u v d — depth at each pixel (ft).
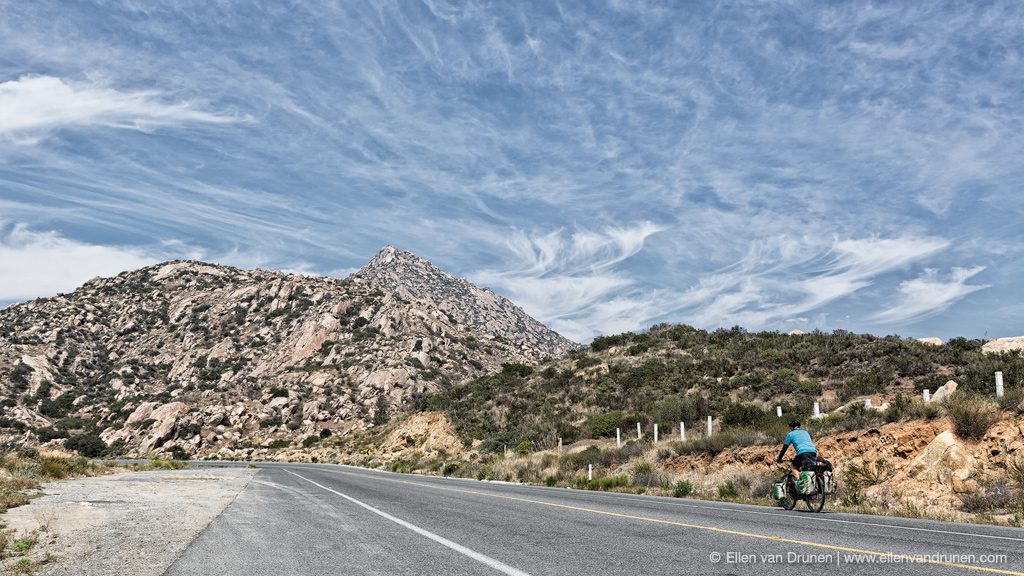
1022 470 44.78
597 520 37.55
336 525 36.37
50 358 402.31
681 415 127.54
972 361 119.75
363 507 47.24
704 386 155.33
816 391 131.13
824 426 72.74
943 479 48.52
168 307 520.42
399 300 480.23
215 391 333.42
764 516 39.93
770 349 176.04
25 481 63.46
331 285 502.79
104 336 467.11
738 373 159.74
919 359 128.77
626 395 167.43
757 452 73.10
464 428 185.98
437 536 31.32
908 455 55.06
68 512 43.06
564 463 102.73
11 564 24.62
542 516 40.04
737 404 124.77
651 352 205.36
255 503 51.44
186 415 293.23
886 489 51.67
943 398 60.80
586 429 147.84
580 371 202.08
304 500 54.19
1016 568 21.90
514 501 52.42
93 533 33.27
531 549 27.09
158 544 29.66
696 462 81.51
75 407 343.67
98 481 80.48
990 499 43.37
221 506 48.83
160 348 444.55
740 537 29.76
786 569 22.16
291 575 22.47
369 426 286.87
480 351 435.94
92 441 274.77
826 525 34.55
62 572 23.25
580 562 23.98
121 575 22.70
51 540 30.66
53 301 502.38
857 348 151.64
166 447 272.31
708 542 28.30
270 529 34.88
